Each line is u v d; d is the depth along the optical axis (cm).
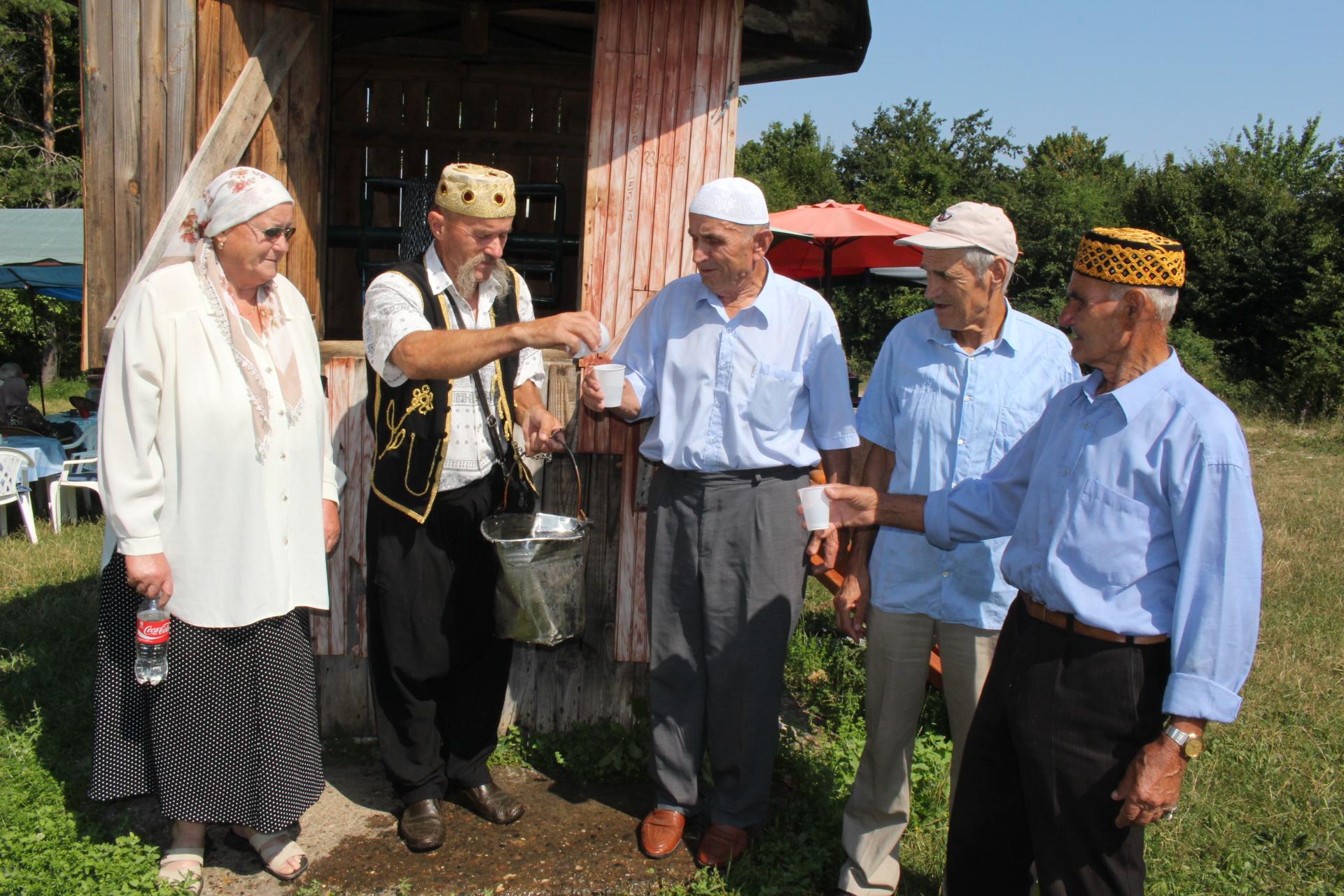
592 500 392
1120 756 216
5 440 827
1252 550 203
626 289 378
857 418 310
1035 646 228
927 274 277
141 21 359
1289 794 386
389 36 521
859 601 317
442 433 309
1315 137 2711
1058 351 289
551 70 561
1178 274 214
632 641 389
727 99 371
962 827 250
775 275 317
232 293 285
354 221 557
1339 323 1998
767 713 319
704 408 310
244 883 306
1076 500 221
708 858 319
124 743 296
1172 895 316
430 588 318
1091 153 4503
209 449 277
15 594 589
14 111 2194
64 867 295
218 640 284
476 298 321
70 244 1123
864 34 464
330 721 399
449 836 333
